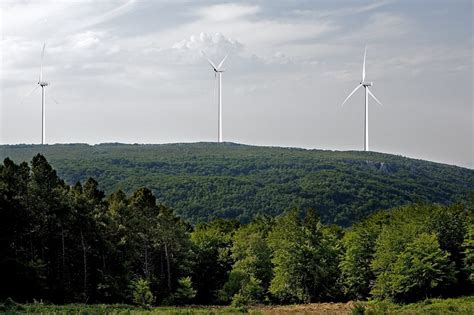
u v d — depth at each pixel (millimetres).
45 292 102438
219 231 159250
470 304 112875
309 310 116312
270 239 144750
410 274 120812
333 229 170625
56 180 113062
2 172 104000
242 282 131125
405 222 139000
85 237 112312
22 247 105688
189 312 92875
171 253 131750
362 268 134500
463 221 134500
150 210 128500
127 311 87688
